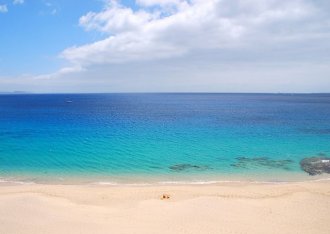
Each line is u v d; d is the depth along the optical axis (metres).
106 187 24.44
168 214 18.34
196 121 72.88
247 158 34.50
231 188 23.86
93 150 38.62
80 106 145.88
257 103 172.88
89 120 75.56
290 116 84.88
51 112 103.38
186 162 33.00
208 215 18.17
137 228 16.19
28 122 69.62
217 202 20.39
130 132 54.00
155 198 21.55
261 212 18.80
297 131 54.25
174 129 58.06
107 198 21.56
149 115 91.88
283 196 21.75
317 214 18.55
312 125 62.88
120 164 32.28
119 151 38.12
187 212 18.64
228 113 98.19
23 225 16.50
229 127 60.69
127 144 42.62
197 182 26.11
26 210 18.88
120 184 25.59
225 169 30.27
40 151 37.97
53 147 40.41
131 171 29.77
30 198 21.11
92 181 26.55
